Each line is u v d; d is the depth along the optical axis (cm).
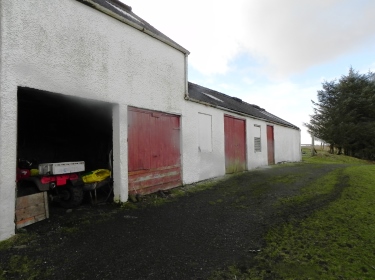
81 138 809
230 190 710
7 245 316
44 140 763
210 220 452
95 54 480
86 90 461
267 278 266
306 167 1355
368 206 552
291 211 512
